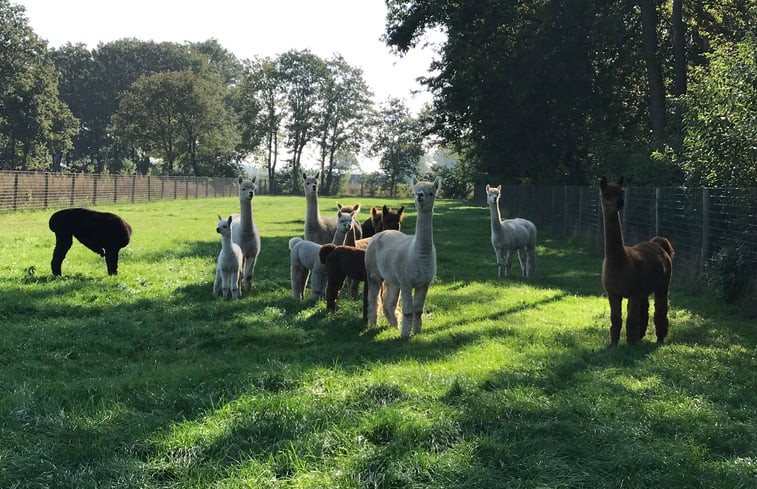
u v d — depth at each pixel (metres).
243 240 10.23
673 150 15.64
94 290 9.81
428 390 5.14
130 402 4.82
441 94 30.72
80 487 3.51
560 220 22.17
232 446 4.03
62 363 6.12
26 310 8.31
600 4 22.53
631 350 6.65
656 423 4.57
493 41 27.31
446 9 26.62
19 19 58.25
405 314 7.38
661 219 13.02
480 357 6.41
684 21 23.50
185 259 13.80
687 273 11.67
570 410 4.75
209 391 5.08
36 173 31.59
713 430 4.42
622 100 25.59
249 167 91.31
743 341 7.29
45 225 22.25
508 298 10.02
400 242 7.54
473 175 52.75
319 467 3.79
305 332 7.60
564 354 6.49
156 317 8.25
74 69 90.75
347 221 10.28
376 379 5.38
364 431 4.28
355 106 85.75
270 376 5.39
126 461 3.79
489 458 3.96
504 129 27.30
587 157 28.23
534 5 25.97
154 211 33.34
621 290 6.82
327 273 8.57
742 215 9.76
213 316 8.40
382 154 89.88
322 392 5.08
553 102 25.38
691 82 21.30
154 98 67.06
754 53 11.14
